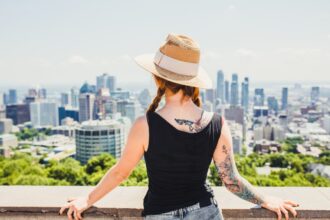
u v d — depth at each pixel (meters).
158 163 2.15
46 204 2.92
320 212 2.83
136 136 2.16
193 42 2.21
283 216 2.85
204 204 2.19
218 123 2.23
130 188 3.27
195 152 2.14
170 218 2.16
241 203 2.95
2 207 2.92
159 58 2.22
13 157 71.19
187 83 2.15
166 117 2.15
